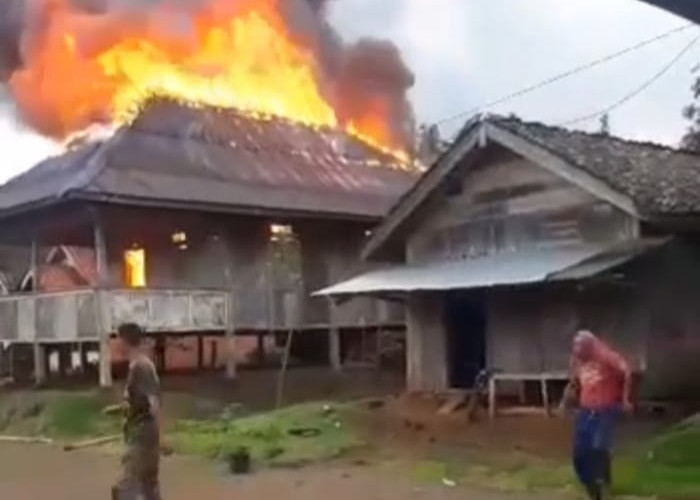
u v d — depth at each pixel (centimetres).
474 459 1403
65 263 2506
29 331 2355
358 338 2728
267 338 2633
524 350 1777
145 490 935
